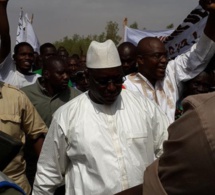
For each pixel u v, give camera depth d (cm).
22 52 492
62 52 865
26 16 886
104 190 235
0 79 458
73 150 246
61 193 321
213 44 302
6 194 113
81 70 602
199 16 423
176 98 346
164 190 105
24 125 324
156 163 111
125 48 445
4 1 359
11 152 122
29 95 406
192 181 98
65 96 411
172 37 452
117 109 250
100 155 238
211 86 344
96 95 246
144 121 250
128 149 241
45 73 405
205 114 98
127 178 236
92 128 242
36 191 265
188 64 333
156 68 333
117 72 241
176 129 103
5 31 376
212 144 95
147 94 337
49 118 402
